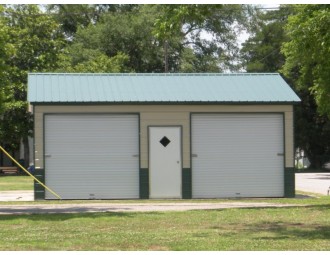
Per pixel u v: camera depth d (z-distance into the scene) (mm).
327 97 24859
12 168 46469
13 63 46500
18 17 47906
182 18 16719
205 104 24828
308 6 21297
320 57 19031
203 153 24891
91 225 15961
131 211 19297
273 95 25328
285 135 25234
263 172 25141
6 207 20984
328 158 54531
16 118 46250
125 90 25172
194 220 16781
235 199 24297
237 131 25031
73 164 24438
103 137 24562
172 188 24750
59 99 24281
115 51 57219
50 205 21734
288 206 20406
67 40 60156
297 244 12797
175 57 58375
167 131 24781
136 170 24672
